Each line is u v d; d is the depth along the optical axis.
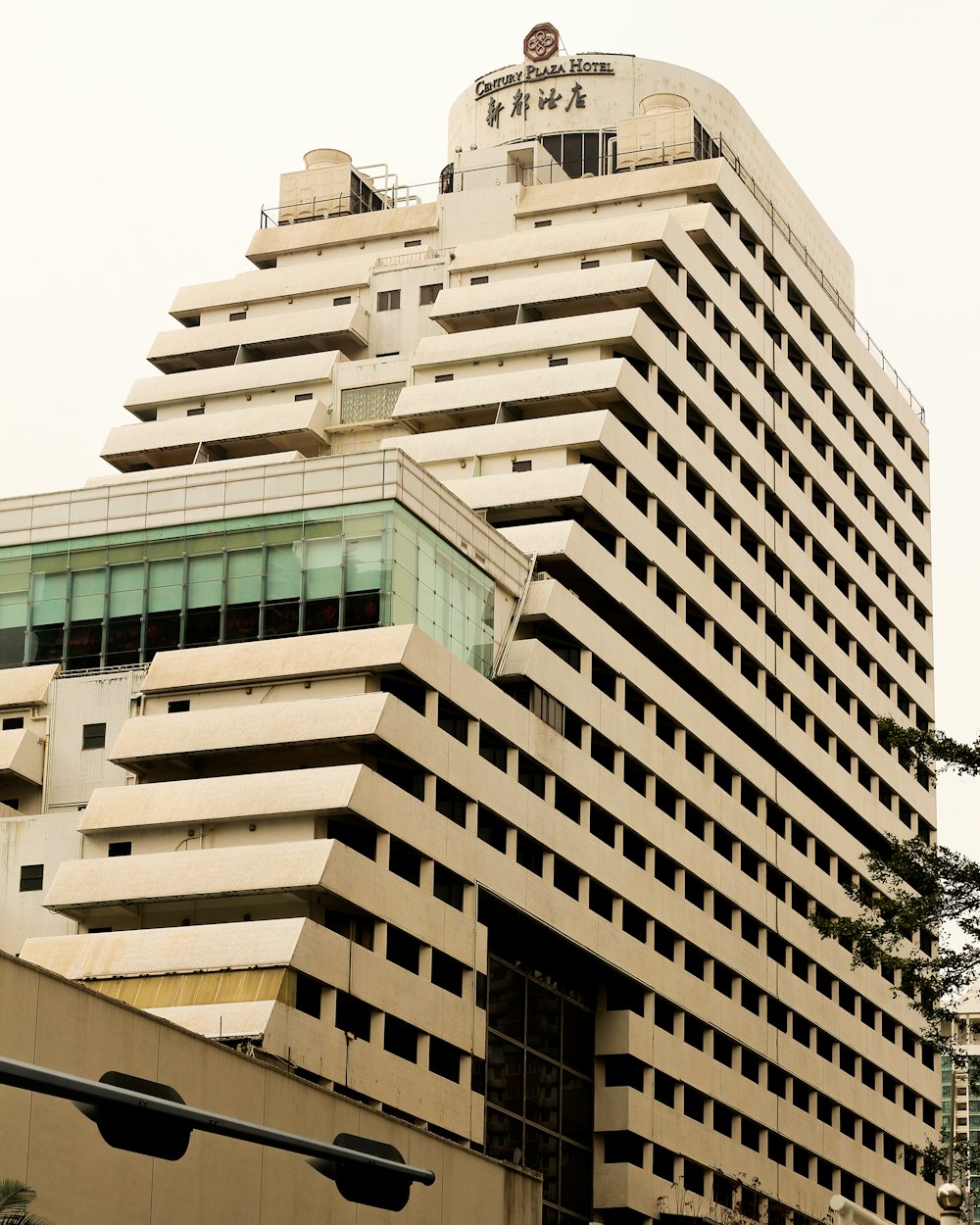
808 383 120.00
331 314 109.88
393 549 78.50
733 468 109.25
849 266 133.12
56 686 80.62
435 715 77.25
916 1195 123.75
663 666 101.44
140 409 109.50
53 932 74.88
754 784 107.31
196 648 79.44
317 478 80.62
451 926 76.50
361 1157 24.56
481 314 104.31
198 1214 49.16
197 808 72.81
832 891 116.06
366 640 76.50
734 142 119.81
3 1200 35.59
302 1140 23.91
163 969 68.25
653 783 95.75
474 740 79.88
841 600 122.25
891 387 134.12
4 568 83.81
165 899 70.69
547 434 94.94
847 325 127.50
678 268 105.69
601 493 92.94
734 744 105.50
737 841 104.94
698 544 104.00
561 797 88.81
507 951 84.81
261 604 79.69
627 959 90.56
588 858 87.94
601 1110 90.06
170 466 106.94
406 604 78.88
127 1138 21.69
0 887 76.12
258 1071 53.25
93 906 71.69
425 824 75.56
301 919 68.25
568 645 90.19
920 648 135.12
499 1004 83.38
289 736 73.62
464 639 82.69
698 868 99.44
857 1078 117.38
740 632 107.56
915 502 137.50
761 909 106.62
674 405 103.19
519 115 119.00
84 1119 45.34
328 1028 68.50
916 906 62.09
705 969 99.88
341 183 120.75
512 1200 66.62
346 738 72.94
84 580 82.62
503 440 95.69
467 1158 64.25
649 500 98.69
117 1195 46.03
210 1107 50.84
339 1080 68.44
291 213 120.75
